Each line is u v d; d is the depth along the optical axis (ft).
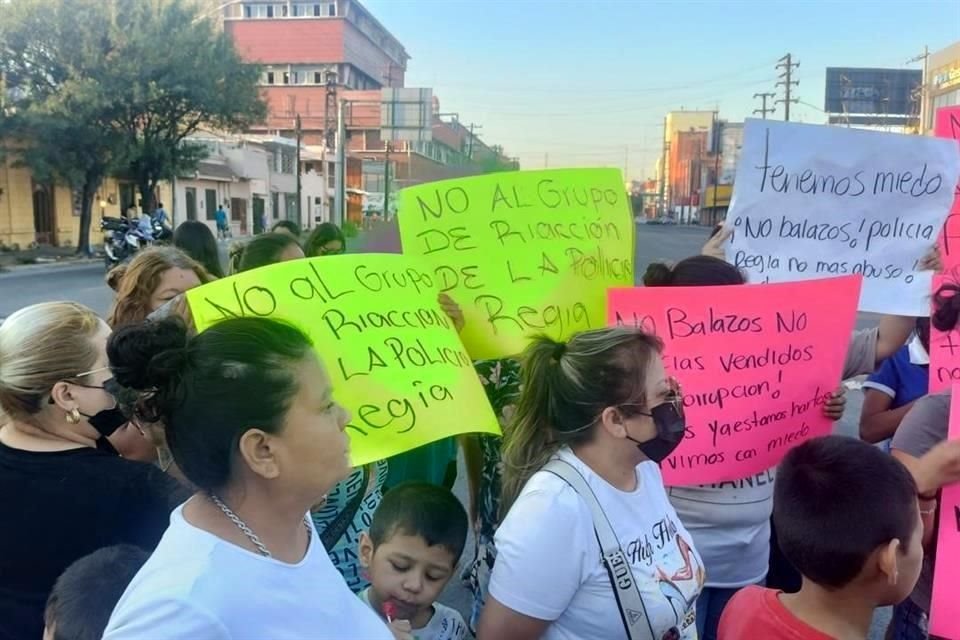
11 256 89.10
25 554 5.77
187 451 3.83
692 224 282.77
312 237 15.51
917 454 6.82
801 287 8.16
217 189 153.79
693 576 6.34
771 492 8.41
